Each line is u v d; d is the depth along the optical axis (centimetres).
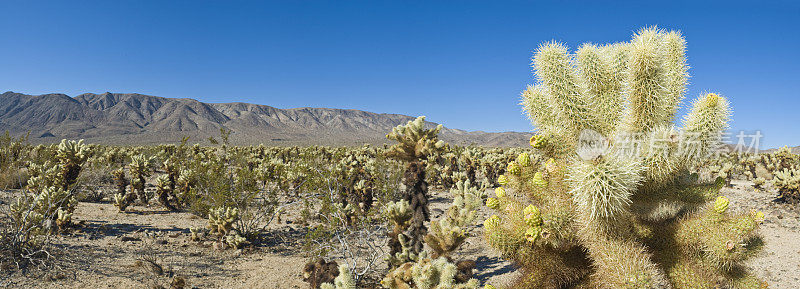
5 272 521
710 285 182
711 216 187
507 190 235
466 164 1702
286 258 716
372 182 1127
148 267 597
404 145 548
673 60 204
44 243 629
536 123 217
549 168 196
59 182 1020
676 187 199
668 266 190
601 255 176
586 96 198
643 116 188
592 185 159
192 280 563
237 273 618
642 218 203
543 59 202
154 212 1090
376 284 577
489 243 206
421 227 534
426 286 249
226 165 1054
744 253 184
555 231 185
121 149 3083
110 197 1284
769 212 1158
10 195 1107
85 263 591
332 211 730
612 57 205
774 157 2353
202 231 864
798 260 689
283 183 1273
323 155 2766
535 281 202
